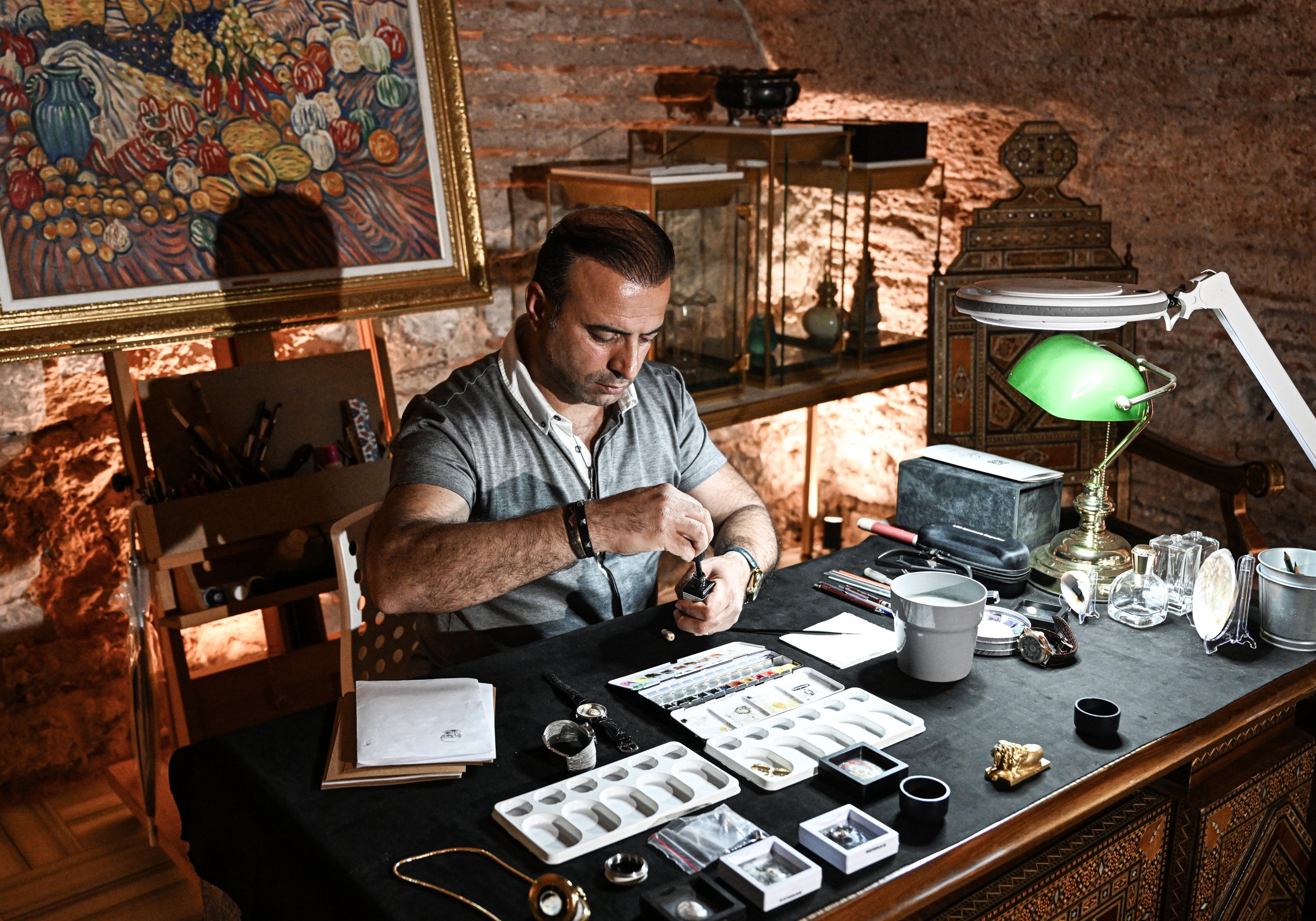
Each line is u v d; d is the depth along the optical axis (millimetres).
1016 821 1085
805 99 3355
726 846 1028
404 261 2533
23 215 2072
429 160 2551
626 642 1498
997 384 2451
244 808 1150
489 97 2807
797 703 1308
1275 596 1473
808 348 2906
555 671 1409
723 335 2779
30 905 2035
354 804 1123
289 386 2354
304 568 2234
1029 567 1672
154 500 2096
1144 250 2646
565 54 2914
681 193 2570
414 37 2496
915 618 1340
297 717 1322
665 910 920
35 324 2090
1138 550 1605
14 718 2410
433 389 1711
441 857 1034
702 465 1829
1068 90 2701
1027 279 1610
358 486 2289
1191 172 2510
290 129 2354
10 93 2043
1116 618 1567
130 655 2391
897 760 1145
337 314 2439
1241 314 1605
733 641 1501
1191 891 1348
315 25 2359
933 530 1767
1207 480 2047
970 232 2400
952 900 1120
